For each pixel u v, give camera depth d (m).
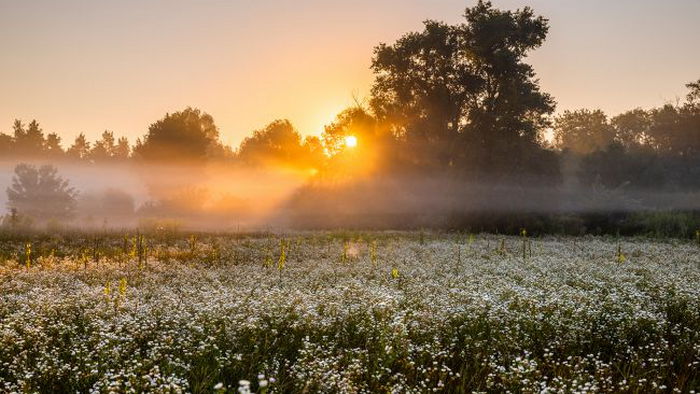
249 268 19.48
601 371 8.07
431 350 9.07
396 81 60.06
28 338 9.12
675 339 10.30
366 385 7.55
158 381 7.23
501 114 54.19
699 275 17.69
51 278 16.30
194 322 10.20
